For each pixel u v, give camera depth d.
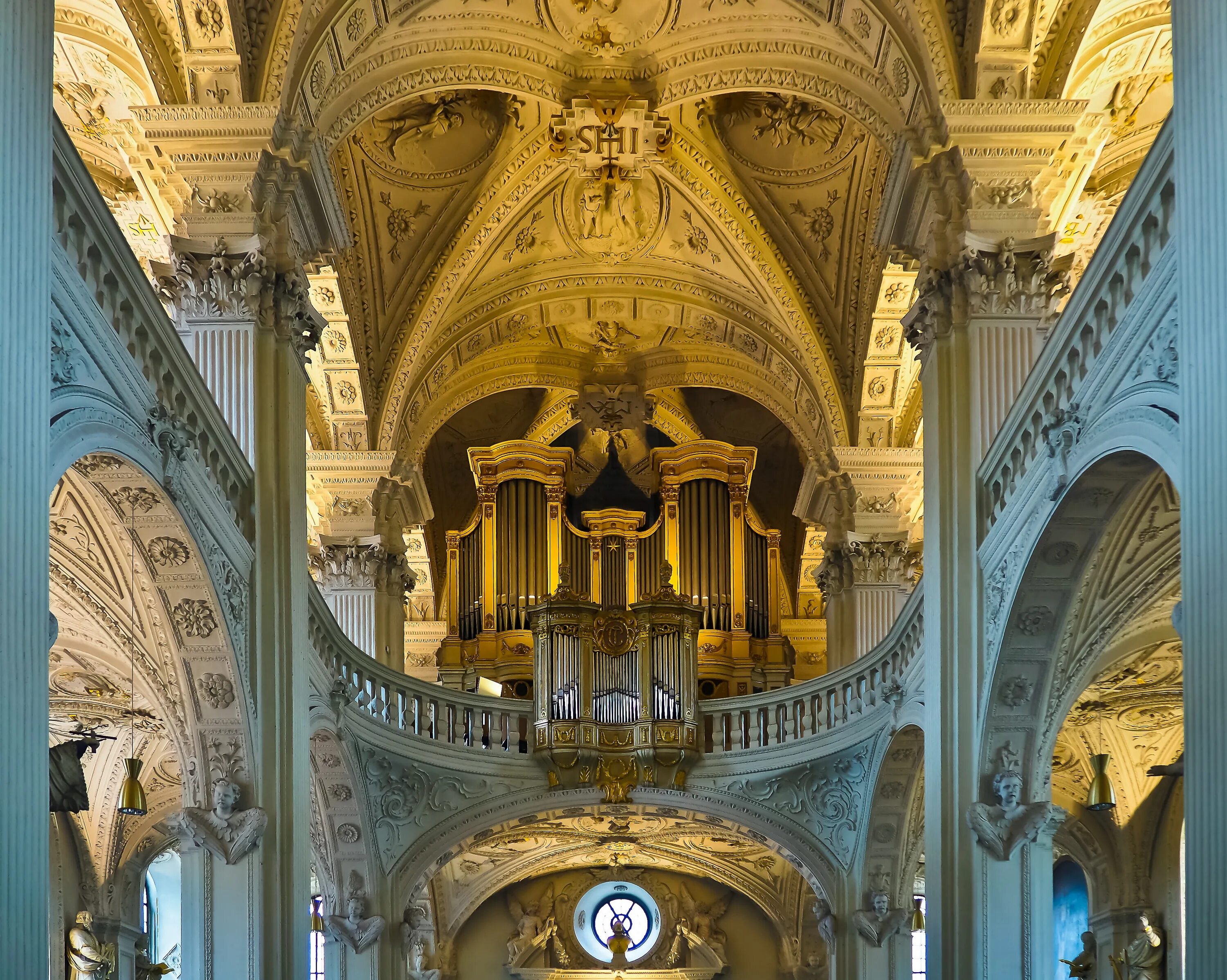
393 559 24.09
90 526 13.76
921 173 17.02
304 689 16.14
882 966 20.89
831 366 23.05
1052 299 16.45
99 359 11.19
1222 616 8.69
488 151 21.61
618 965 27.53
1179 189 9.37
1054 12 16.42
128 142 18.30
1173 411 10.48
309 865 16.02
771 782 21.64
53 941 22.38
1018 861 15.27
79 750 13.19
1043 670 15.05
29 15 9.11
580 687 22.06
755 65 19.45
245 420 15.80
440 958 27.50
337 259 21.33
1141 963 19.91
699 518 28.36
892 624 23.17
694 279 24.06
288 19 16.31
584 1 19.08
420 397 24.39
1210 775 8.64
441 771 21.31
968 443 16.12
